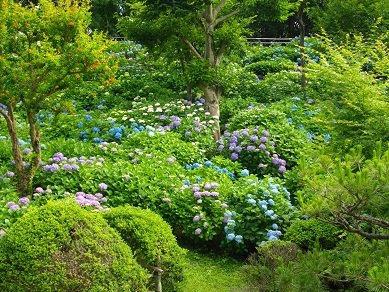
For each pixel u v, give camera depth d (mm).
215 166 7906
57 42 6508
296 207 6543
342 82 6230
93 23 21344
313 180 3793
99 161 7426
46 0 6469
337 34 15000
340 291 4211
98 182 6770
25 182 6422
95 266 3494
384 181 3322
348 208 3582
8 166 7137
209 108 10992
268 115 9727
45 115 10391
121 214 4398
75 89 6660
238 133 8914
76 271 3447
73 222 3629
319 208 3592
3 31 6020
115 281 3559
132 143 8633
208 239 6211
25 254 3424
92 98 12570
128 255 3740
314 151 4793
